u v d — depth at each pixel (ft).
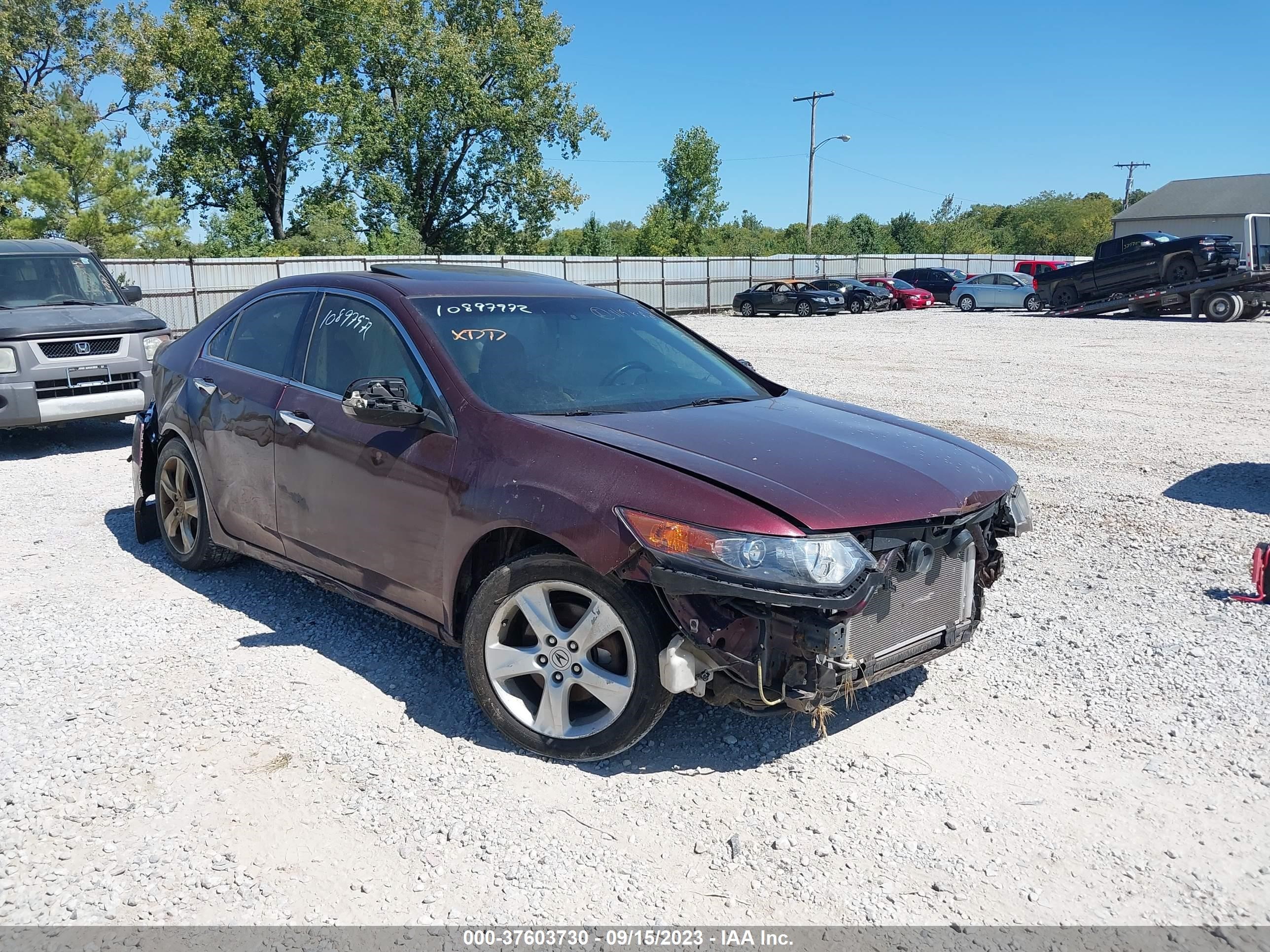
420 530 11.65
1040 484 24.47
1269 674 12.92
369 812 9.68
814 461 10.58
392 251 140.15
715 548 9.21
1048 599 15.93
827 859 9.02
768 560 9.11
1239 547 18.76
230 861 8.87
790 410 13.02
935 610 10.87
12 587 16.14
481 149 157.17
